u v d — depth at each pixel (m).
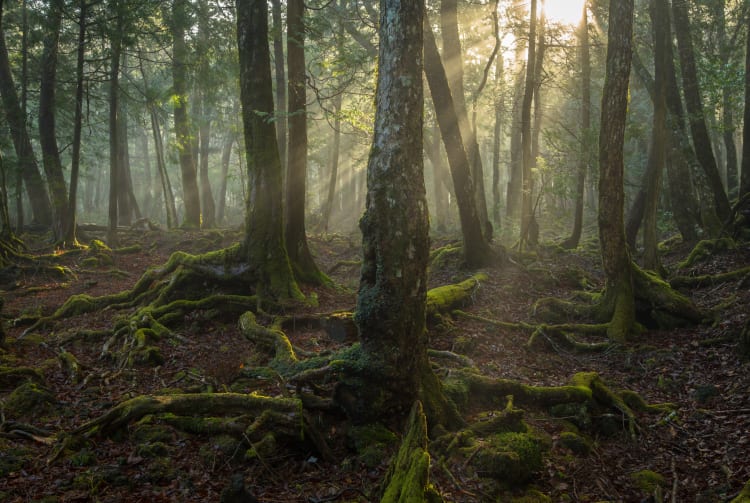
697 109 18.12
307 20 14.60
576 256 18.81
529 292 14.55
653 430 7.91
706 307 12.70
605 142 12.05
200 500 5.66
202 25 23.09
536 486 6.46
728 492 6.06
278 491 5.98
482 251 16.22
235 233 23.06
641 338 11.72
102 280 17.58
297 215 14.12
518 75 26.83
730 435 7.39
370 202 6.74
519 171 27.23
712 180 17.92
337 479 6.21
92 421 6.85
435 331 11.50
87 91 21.56
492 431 7.32
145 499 5.61
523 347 11.38
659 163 14.42
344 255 21.25
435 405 7.15
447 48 18.34
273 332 10.00
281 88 20.66
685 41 18.38
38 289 15.88
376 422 6.81
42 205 26.48
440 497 5.33
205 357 10.17
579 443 7.35
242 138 29.41
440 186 30.38
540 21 20.52
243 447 6.52
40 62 25.98
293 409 6.79
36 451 6.45
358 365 6.82
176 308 11.85
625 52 11.62
